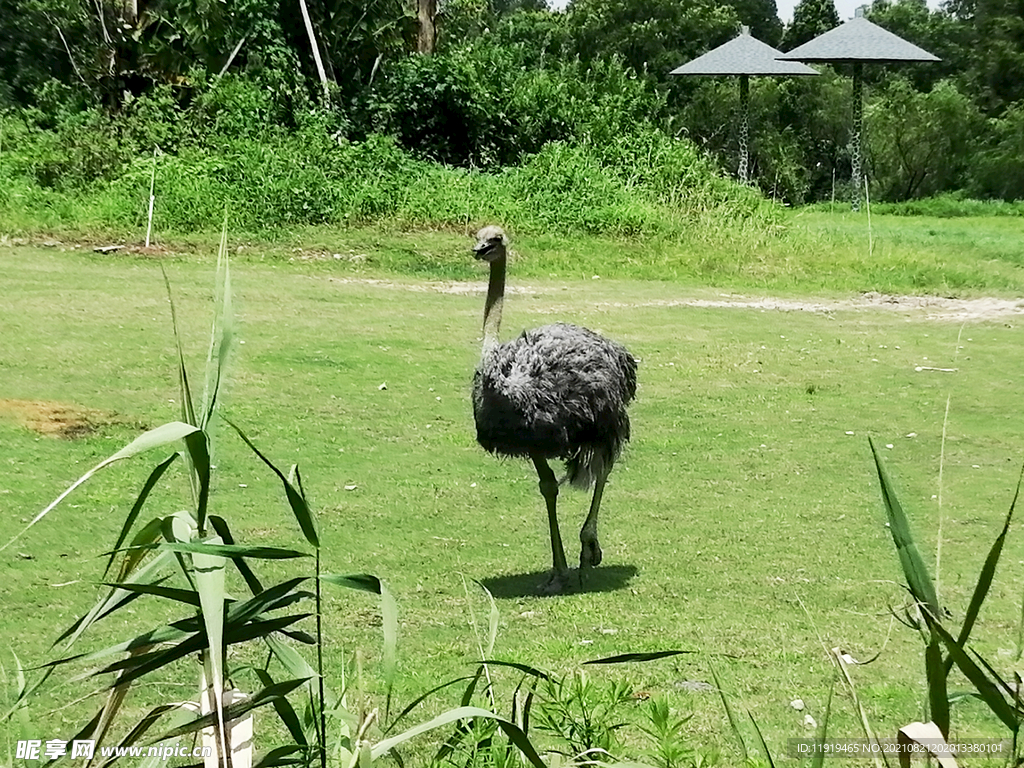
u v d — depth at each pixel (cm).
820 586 760
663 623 688
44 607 694
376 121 2811
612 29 4897
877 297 2017
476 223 2325
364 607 713
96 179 2328
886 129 4647
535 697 540
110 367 1284
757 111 4666
